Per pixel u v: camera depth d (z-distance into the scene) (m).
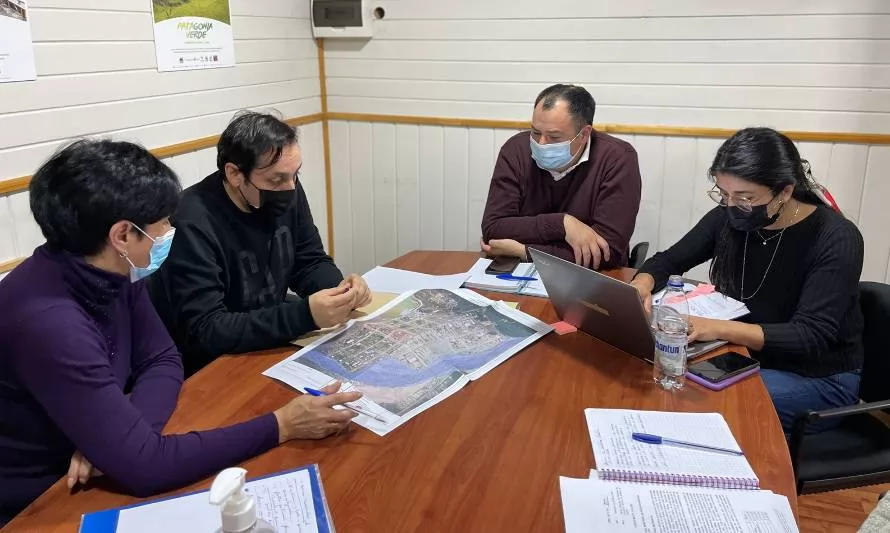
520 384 1.36
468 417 1.24
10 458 1.17
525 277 1.95
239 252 1.73
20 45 1.87
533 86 2.93
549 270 1.57
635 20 2.71
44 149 1.98
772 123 2.66
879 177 2.59
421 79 3.09
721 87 2.68
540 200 2.39
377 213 3.38
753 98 2.66
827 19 2.49
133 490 1.05
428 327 1.61
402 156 3.24
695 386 1.36
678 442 1.15
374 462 1.11
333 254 3.52
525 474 1.08
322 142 3.34
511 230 2.30
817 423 1.67
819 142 2.63
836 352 1.73
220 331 1.53
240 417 1.25
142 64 2.28
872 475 1.53
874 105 2.53
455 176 3.17
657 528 0.94
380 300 1.77
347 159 3.35
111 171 1.07
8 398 1.13
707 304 1.77
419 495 1.03
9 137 1.88
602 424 1.21
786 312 1.75
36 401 1.13
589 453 1.13
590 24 2.77
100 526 0.96
